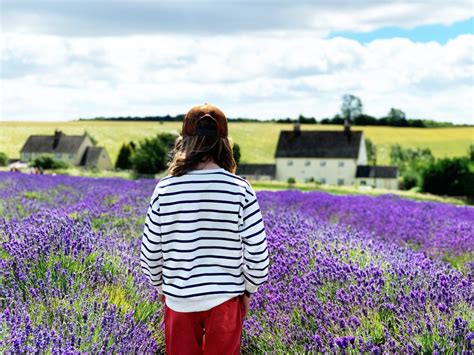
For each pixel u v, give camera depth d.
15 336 4.00
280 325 5.18
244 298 3.79
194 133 3.66
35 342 3.98
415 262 6.57
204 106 3.72
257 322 5.35
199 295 3.52
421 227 11.81
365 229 11.52
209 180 3.58
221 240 3.56
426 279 5.82
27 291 5.07
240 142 124.94
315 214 13.97
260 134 130.50
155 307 5.56
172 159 3.76
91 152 114.38
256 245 3.56
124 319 4.82
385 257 7.06
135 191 15.98
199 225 3.55
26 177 23.23
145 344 4.75
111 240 7.14
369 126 156.38
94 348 4.19
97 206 11.10
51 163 74.94
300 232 7.98
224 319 3.58
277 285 5.86
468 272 7.67
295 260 6.39
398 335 4.64
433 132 139.25
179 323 3.62
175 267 3.59
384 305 5.19
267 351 5.00
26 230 6.63
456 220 13.59
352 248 7.48
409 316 4.97
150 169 69.12
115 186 19.12
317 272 5.95
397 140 131.50
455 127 158.75
